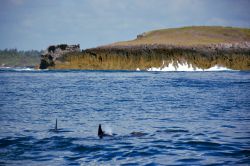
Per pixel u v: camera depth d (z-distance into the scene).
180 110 72.94
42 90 116.62
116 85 133.25
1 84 140.25
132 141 45.03
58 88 123.19
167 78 170.25
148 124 57.03
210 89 118.00
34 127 54.69
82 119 62.09
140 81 151.88
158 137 47.28
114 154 39.19
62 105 81.44
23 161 36.78
